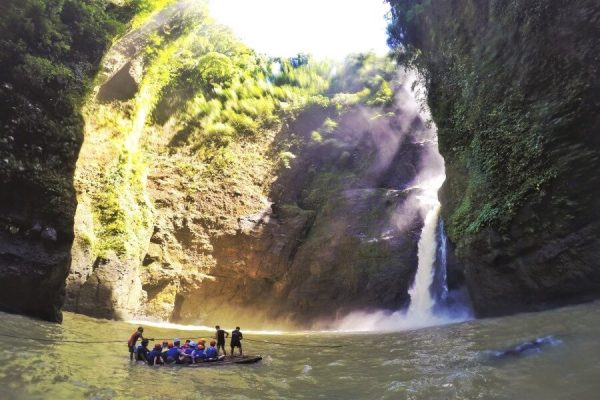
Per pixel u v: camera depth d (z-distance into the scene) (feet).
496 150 57.41
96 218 88.89
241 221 117.19
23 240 51.85
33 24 57.11
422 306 94.38
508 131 55.36
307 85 166.81
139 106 108.27
